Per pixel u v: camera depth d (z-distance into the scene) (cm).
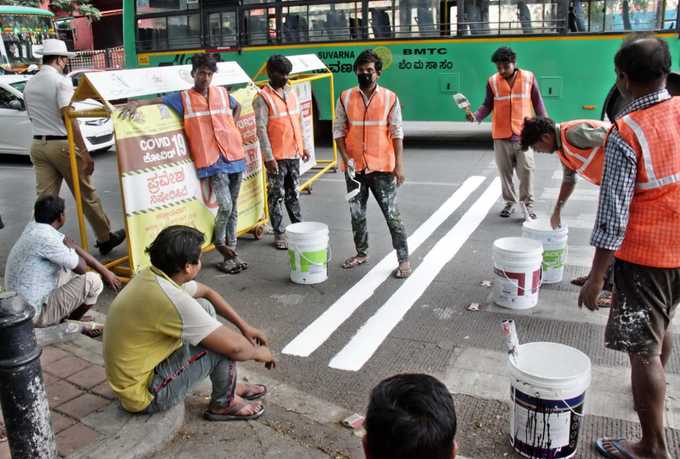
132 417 327
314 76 950
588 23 1061
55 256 426
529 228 532
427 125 1498
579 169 447
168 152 552
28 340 254
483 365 407
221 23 1277
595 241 283
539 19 1084
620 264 292
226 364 332
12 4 2117
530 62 1102
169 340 320
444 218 744
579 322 464
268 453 314
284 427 341
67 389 359
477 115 739
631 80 278
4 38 1686
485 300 509
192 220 581
